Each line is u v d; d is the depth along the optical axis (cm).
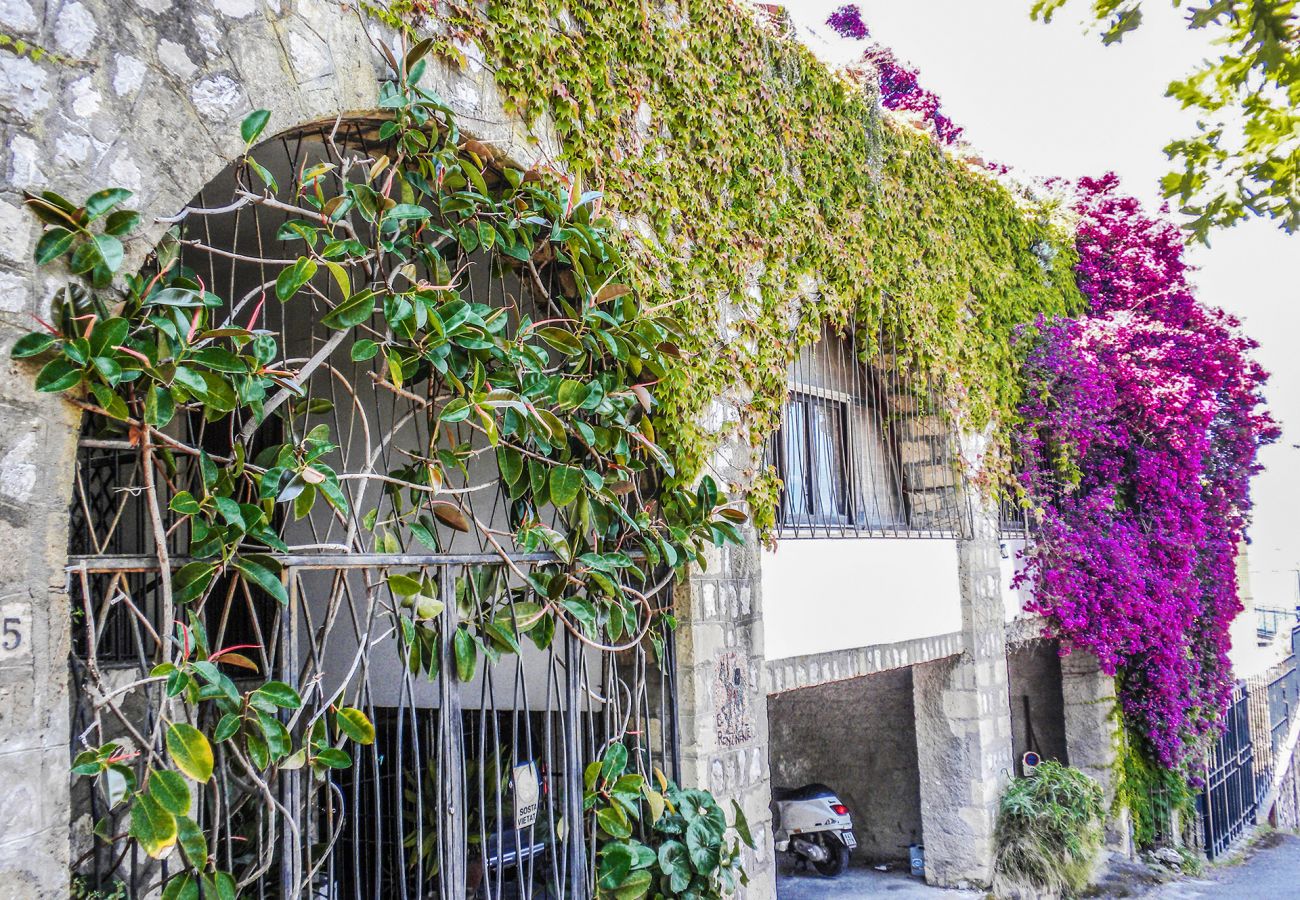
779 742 838
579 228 364
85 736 234
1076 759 841
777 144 527
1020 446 792
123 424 275
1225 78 239
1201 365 887
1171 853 862
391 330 318
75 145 236
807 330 527
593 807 374
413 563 318
